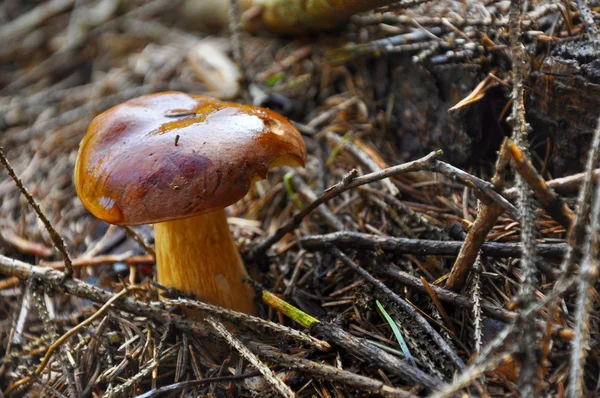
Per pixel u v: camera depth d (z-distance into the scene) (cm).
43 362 20
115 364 21
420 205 24
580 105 20
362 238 21
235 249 22
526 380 15
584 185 16
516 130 18
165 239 21
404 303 19
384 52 26
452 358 18
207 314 21
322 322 19
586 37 21
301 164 20
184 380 20
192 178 18
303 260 24
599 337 18
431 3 26
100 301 21
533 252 16
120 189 18
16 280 25
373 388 17
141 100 21
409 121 26
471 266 19
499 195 17
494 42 23
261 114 20
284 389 17
